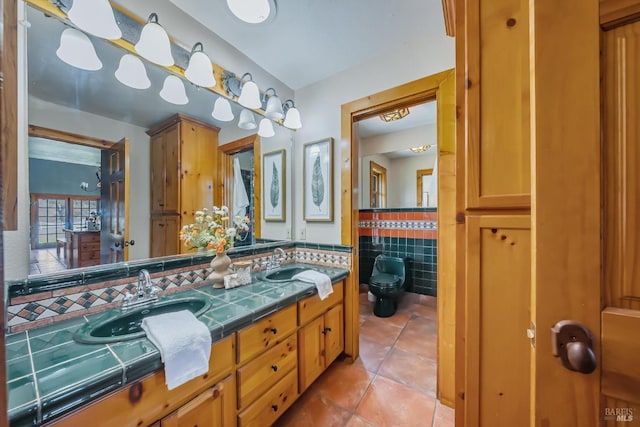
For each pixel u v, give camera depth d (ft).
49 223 3.26
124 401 2.35
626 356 1.37
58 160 3.38
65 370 2.27
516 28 2.04
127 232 4.13
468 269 2.25
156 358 2.56
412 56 5.47
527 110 2.00
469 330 2.24
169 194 4.75
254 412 3.71
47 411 1.93
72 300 3.35
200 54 4.57
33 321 3.05
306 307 4.90
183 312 3.49
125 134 4.13
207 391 3.09
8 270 2.93
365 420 4.55
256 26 5.04
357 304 6.61
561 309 1.52
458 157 2.37
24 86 3.10
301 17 4.79
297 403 4.96
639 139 1.36
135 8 4.07
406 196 11.44
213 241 4.92
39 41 3.22
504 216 2.10
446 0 2.99
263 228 6.70
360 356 6.57
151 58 4.06
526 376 2.04
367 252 11.44
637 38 1.35
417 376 5.77
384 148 11.06
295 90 7.48
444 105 5.10
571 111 1.48
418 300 10.14
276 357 4.17
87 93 3.70
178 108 4.82
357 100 6.25
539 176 1.57
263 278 5.54
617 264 1.41
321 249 6.90
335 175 6.68
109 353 2.55
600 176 1.43
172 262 4.46
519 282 2.06
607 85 1.41
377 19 4.86
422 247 10.09
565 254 1.51
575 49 1.46
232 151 5.90
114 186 3.97
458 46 2.36
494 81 2.12
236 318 3.41
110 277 3.71
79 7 3.28
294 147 7.50
